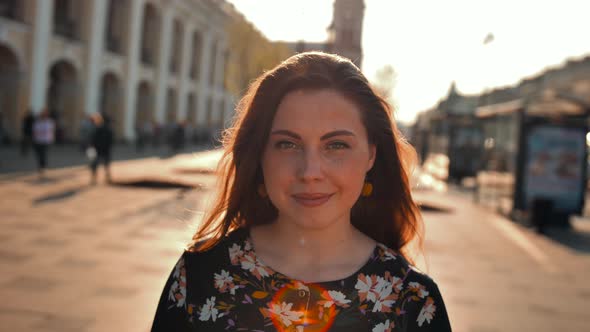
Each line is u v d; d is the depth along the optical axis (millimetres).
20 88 20812
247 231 1305
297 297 1179
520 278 6254
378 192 1474
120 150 25812
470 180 22953
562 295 5621
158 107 33094
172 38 35719
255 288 1191
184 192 11867
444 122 23938
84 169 15695
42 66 21625
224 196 1415
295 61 1269
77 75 24500
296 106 1199
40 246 6223
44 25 21469
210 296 1191
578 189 10883
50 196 10188
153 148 30031
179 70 36500
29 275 5047
